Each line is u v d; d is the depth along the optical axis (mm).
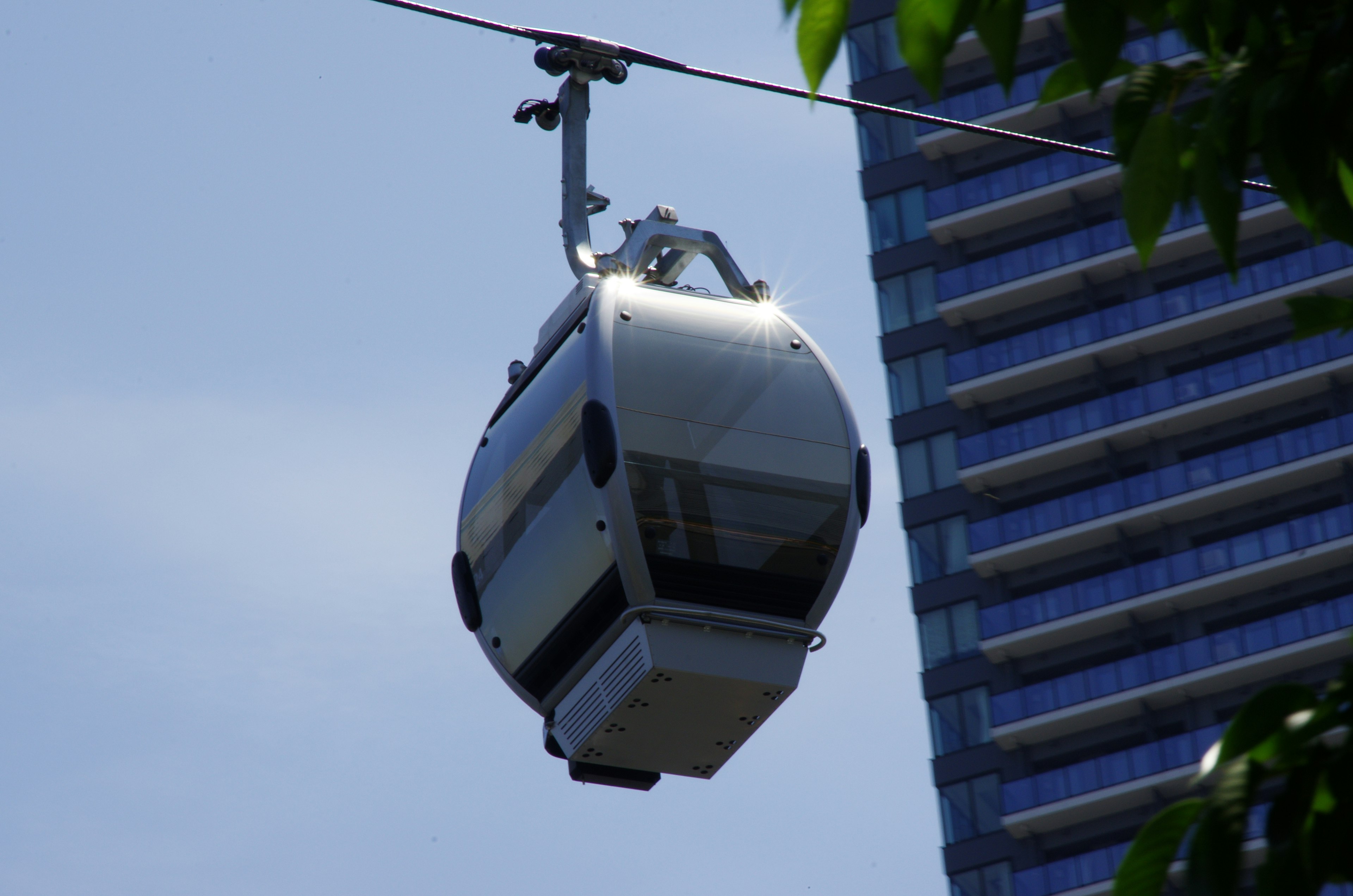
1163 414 163750
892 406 175500
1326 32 9781
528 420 34625
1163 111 10250
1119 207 173250
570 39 33656
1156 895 8656
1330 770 8727
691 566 31469
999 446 169375
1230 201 9984
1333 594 153625
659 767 33469
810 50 8852
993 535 166000
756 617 31656
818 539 32375
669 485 31766
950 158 181000
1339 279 162625
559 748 34219
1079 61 9477
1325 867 8625
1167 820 8750
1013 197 176000
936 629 165625
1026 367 170375
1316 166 9766
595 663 32531
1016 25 8953
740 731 32438
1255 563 155375
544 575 33375
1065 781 154250
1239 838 8539
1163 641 157875
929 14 9023
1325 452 157125
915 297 178250
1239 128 10023
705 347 33219
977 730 160250
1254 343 164375
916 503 171000
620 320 32969
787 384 33438
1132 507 161500
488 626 35344
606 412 31938
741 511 32031
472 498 36219
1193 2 10344
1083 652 159875
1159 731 154625
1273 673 152250
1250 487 158375
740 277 35031
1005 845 155125
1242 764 8750
